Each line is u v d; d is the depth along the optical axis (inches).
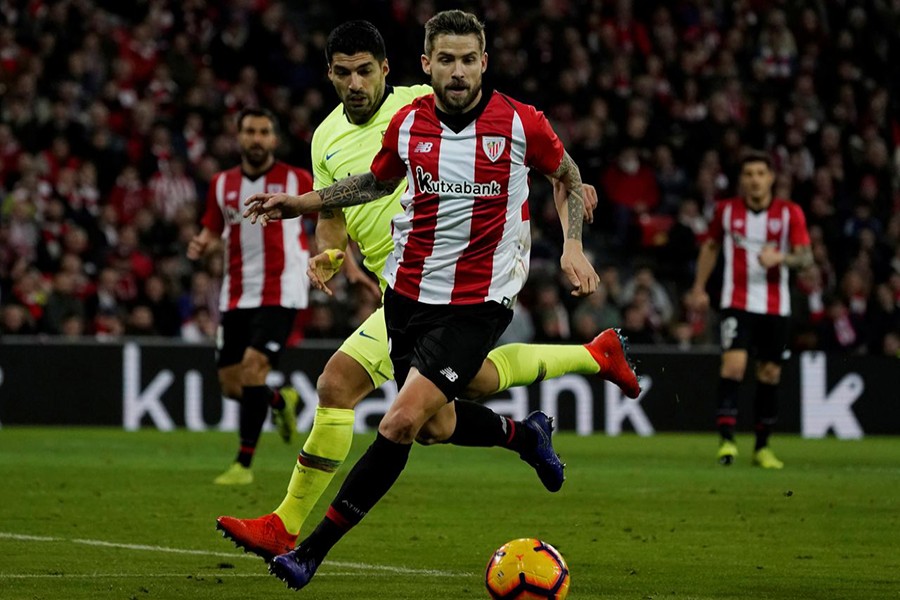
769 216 1234.6
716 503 922.7
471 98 560.1
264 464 1196.5
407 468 1188.5
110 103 1974.7
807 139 2297.0
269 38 2122.3
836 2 2495.1
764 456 1234.0
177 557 661.9
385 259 672.4
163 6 2135.8
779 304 1234.6
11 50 1961.1
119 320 1723.7
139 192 1884.8
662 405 1699.1
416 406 541.6
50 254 1766.7
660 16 2351.1
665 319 1934.1
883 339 1962.4
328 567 640.4
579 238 578.9
